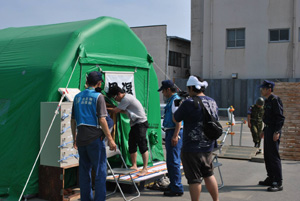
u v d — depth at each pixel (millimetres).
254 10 23234
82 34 6445
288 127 9250
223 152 9734
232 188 6559
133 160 6641
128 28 7543
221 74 24219
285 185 6750
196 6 25578
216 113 4840
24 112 5922
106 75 6809
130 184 6055
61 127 5539
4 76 6254
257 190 6418
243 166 8438
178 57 28797
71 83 6156
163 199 5805
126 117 7309
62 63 6000
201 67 25547
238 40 23844
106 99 6816
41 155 5742
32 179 5723
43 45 6473
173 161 5941
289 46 22500
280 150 9344
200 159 4664
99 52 6773
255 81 22219
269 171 6652
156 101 8164
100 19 7020
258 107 10188
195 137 4680
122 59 7227
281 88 9312
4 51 6758
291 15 22375
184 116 4730
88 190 5066
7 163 5891
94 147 4922
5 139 5984
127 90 7273
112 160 7168
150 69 8008
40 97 5828
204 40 24641
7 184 5848
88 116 4941
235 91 22719
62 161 5559
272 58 22938
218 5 24125
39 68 6004
